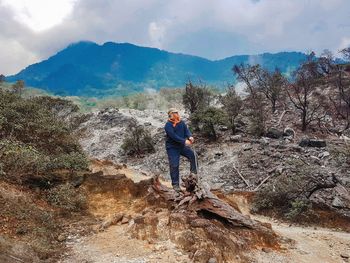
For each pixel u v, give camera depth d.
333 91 53.56
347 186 24.39
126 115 60.53
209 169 33.84
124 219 9.77
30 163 12.01
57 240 8.53
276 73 54.84
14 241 7.62
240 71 57.22
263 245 9.48
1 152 11.57
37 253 7.54
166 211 9.88
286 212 18.34
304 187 19.77
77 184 12.05
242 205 19.36
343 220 17.58
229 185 29.42
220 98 49.94
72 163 13.11
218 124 42.88
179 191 10.42
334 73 58.44
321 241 11.55
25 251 7.38
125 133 52.12
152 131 51.44
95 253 7.99
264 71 56.19
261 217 18.33
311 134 41.38
